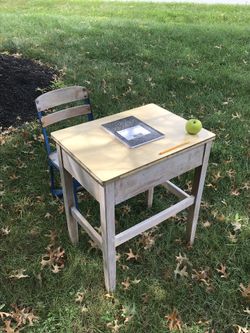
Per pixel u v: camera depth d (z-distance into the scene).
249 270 2.37
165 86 4.64
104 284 2.26
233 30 7.02
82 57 5.51
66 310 2.11
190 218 2.40
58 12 9.07
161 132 2.03
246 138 3.66
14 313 2.07
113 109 4.09
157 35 6.64
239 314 2.11
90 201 2.84
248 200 2.91
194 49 5.96
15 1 10.59
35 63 5.03
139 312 2.11
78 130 2.08
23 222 2.68
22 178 3.10
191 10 9.23
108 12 9.02
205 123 3.89
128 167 1.74
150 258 2.42
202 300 2.18
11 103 4.08
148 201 2.78
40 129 3.72
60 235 2.57
